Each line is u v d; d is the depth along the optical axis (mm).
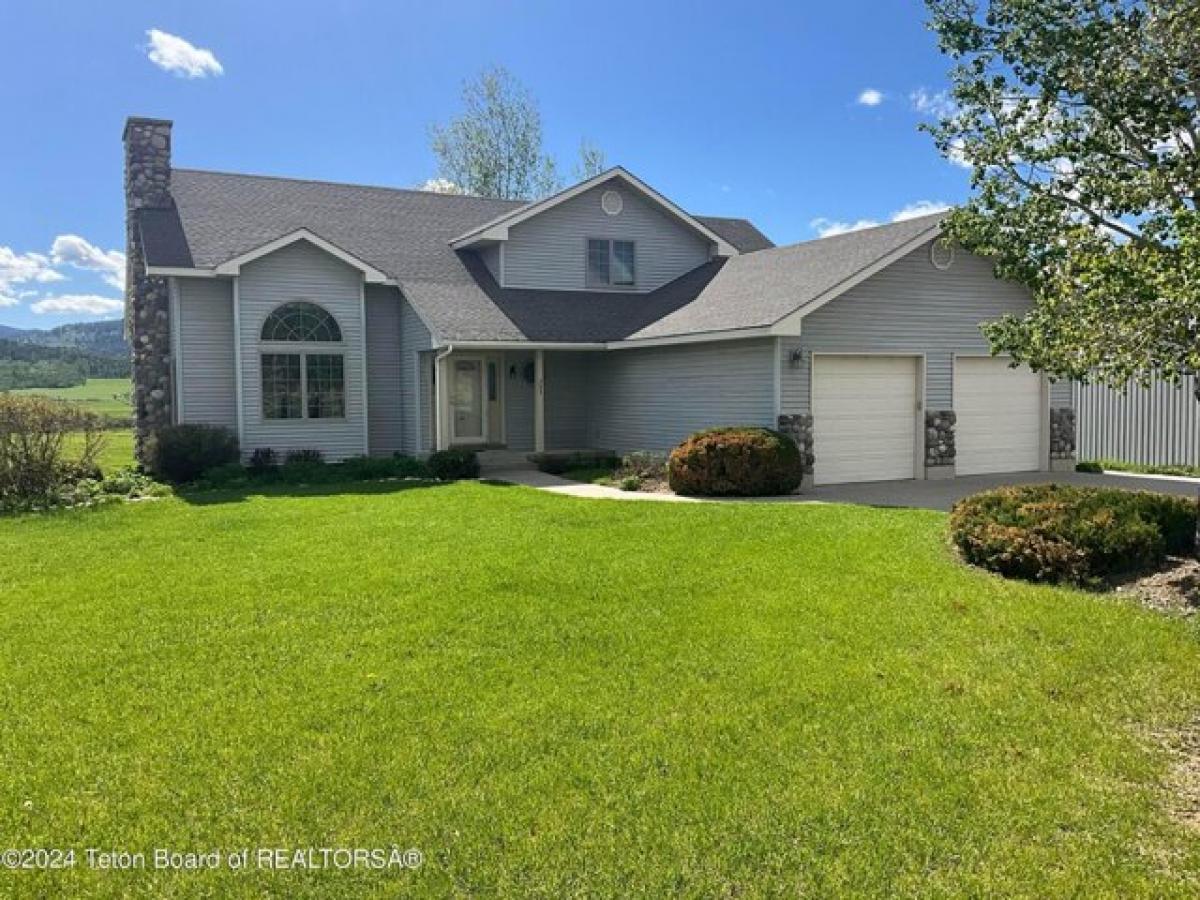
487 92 38719
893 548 8516
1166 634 5820
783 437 13477
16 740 4344
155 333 17484
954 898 3055
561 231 19594
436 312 17156
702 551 8484
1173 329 6402
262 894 3121
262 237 18328
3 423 12961
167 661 5465
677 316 16781
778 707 4648
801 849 3352
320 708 4680
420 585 7238
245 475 15992
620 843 3395
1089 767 4000
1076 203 8094
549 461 17719
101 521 11086
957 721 4477
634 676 5105
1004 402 16188
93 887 3166
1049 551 7242
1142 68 7441
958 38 8688
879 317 14625
